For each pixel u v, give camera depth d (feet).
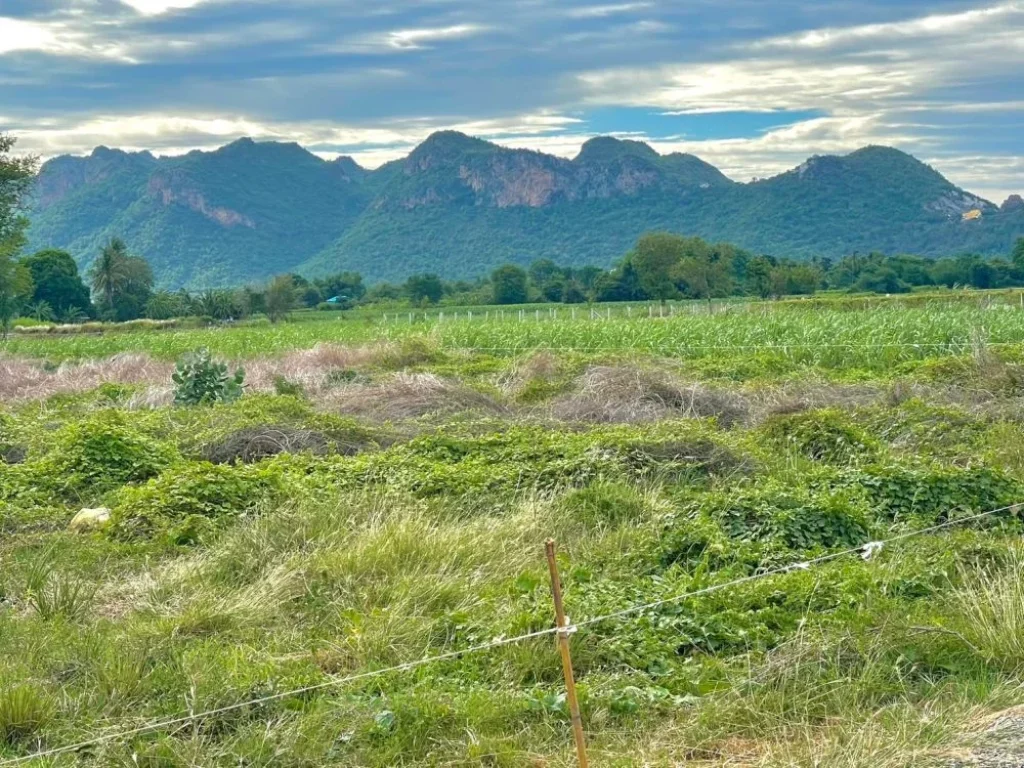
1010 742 14.06
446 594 20.90
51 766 15.14
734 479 30.48
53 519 29.81
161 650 19.02
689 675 17.51
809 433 34.68
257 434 37.40
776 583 20.65
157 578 23.45
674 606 19.63
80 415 47.98
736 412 42.57
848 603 19.62
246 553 24.39
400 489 29.30
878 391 44.70
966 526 25.40
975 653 17.39
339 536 25.07
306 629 20.35
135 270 304.91
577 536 25.27
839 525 24.52
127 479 33.78
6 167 143.23
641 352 65.26
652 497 27.73
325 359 64.59
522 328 85.30
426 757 15.30
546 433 36.45
